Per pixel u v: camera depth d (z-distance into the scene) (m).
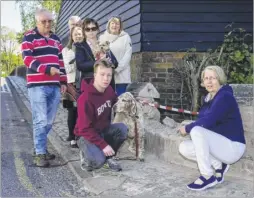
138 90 7.12
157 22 8.01
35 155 5.41
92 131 4.55
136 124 5.24
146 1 8.01
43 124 5.23
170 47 8.02
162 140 5.29
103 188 4.26
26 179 4.78
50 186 4.54
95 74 4.51
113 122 5.34
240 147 4.18
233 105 4.16
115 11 9.77
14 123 8.71
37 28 5.29
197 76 7.68
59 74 5.39
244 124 4.62
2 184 4.60
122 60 6.04
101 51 5.46
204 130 4.14
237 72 7.96
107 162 4.89
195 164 4.87
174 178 4.53
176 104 8.00
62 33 19.47
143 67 7.95
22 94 14.77
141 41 7.95
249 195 3.94
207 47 8.11
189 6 8.07
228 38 8.08
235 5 8.16
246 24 8.19
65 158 5.55
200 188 4.09
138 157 5.26
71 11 16.69
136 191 4.14
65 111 9.80
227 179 4.47
